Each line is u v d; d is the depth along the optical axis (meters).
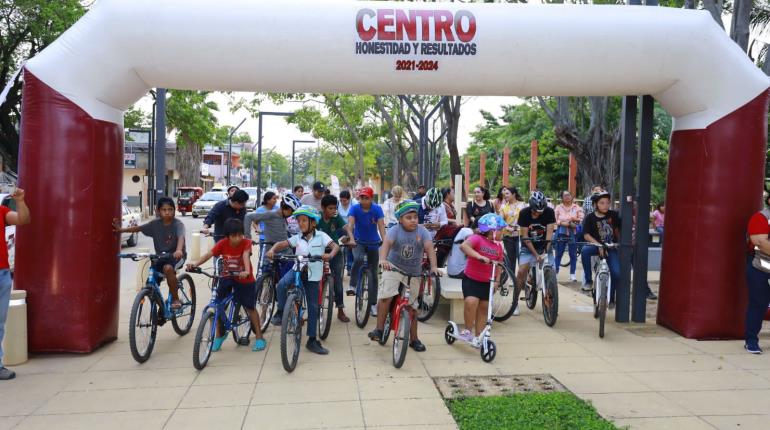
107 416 4.68
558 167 32.53
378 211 7.97
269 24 6.44
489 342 6.16
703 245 7.07
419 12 6.61
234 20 6.40
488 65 6.68
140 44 6.32
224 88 6.79
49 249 6.20
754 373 5.81
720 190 6.99
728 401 5.02
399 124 29.88
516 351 6.57
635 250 7.99
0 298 5.53
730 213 7.00
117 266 6.80
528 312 8.68
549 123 35.06
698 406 4.90
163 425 4.50
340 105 28.75
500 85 6.85
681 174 7.34
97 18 6.29
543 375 5.73
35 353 6.30
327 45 6.49
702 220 7.07
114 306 6.77
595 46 6.68
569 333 7.40
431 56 6.61
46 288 6.21
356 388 5.31
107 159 6.45
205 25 6.36
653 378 5.64
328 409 4.80
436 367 5.97
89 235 6.28
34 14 24.84
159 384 5.43
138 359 5.92
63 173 6.18
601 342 6.97
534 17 6.69
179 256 6.45
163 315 6.50
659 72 6.84
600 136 18.47
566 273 13.14
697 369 5.93
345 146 38.78
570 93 7.08
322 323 7.08
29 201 6.18
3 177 28.30
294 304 5.91
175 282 6.65
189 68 6.45
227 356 6.36
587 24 6.69
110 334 6.73
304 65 6.54
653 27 6.71
